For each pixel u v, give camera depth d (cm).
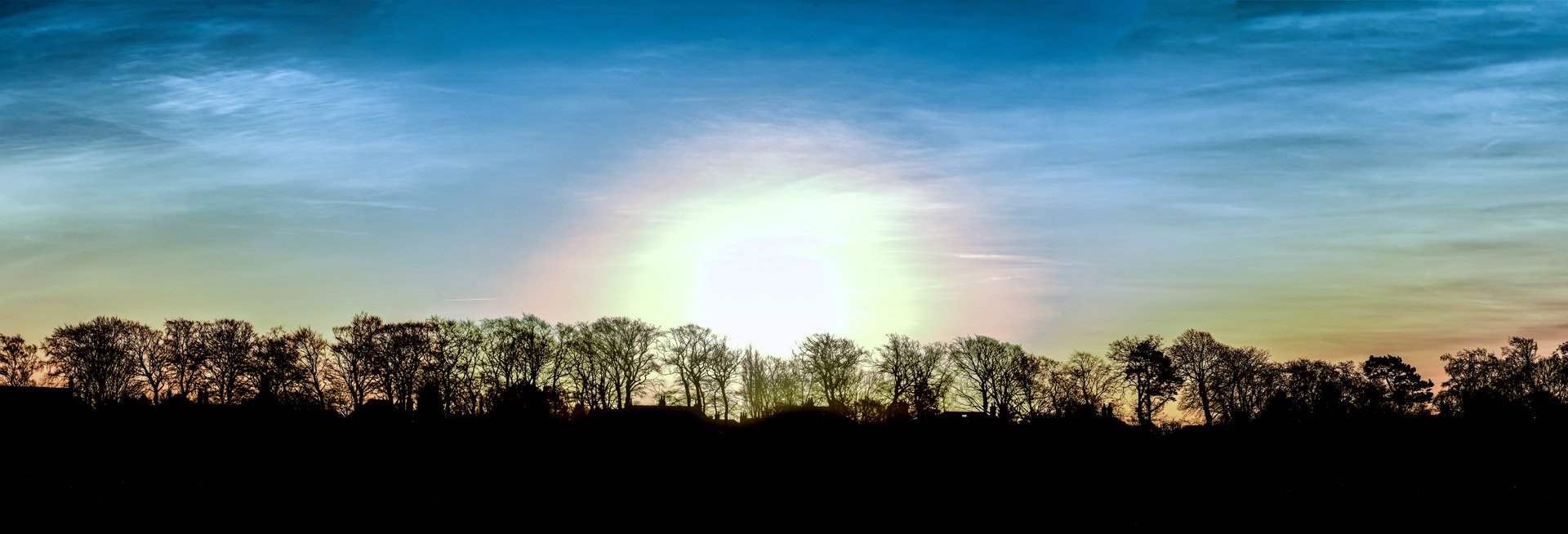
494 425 9531
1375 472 7419
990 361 12900
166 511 6025
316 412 10562
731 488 7025
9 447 8538
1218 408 12406
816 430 8625
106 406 10181
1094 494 6669
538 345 12794
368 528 5612
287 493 6688
